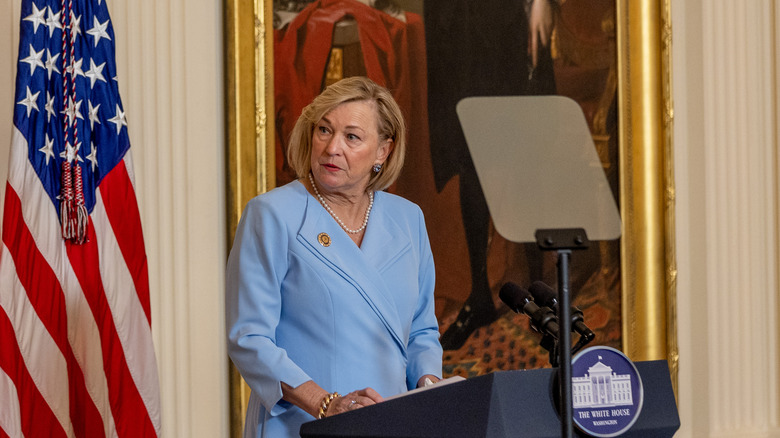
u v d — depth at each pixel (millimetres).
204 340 8125
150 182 8047
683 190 9391
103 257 6695
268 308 4156
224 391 8188
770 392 9438
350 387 4133
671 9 9289
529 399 2709
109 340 6641
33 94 6539
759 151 9469
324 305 4172
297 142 4504
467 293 8766
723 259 9359
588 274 9047
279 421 4086
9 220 6395
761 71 9484
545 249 2646
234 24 8172
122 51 8031
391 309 4301
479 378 2719
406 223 4680
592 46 9062
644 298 9125
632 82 9125
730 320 9359
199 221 8141
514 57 8891
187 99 8125
